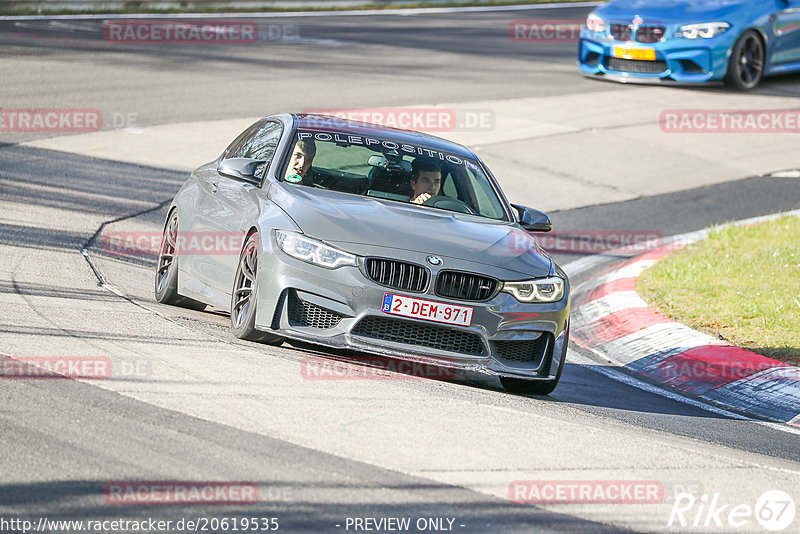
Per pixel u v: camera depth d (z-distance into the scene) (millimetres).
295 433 18406
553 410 23469
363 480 16547
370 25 104062
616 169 58312
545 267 25547
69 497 14828
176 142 54094
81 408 18406
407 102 67500
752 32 75938
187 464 16391
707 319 34281
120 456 16438
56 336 22969
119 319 25625
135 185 46062
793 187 57312
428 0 126875
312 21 104438
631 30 75438
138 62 74312
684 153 62031
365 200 26422
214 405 19406
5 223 36562
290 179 26938
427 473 17250
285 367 22891
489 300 24125
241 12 107938
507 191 52719
